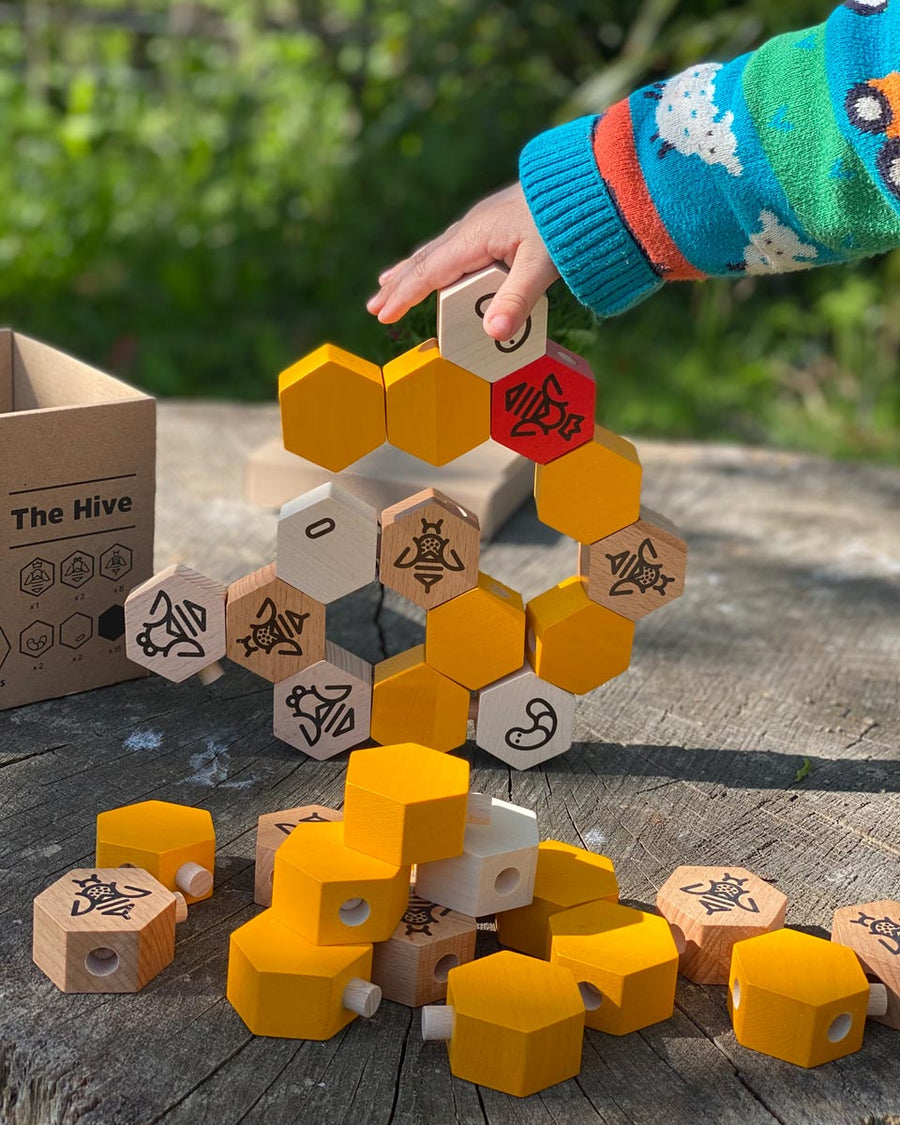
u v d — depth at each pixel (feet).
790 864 2.02
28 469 2.22
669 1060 1.68
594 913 1.79
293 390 2.02
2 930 1.82
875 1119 1.60
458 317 1.99
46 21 7.03
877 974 1.74
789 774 2.26
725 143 1.89
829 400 6.27
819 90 1.85
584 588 2.21
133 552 2.37
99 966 1.76
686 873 1.90
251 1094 1.59
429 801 1.71
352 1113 1.58
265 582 2.15
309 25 7.07
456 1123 1.57
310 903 1.69
